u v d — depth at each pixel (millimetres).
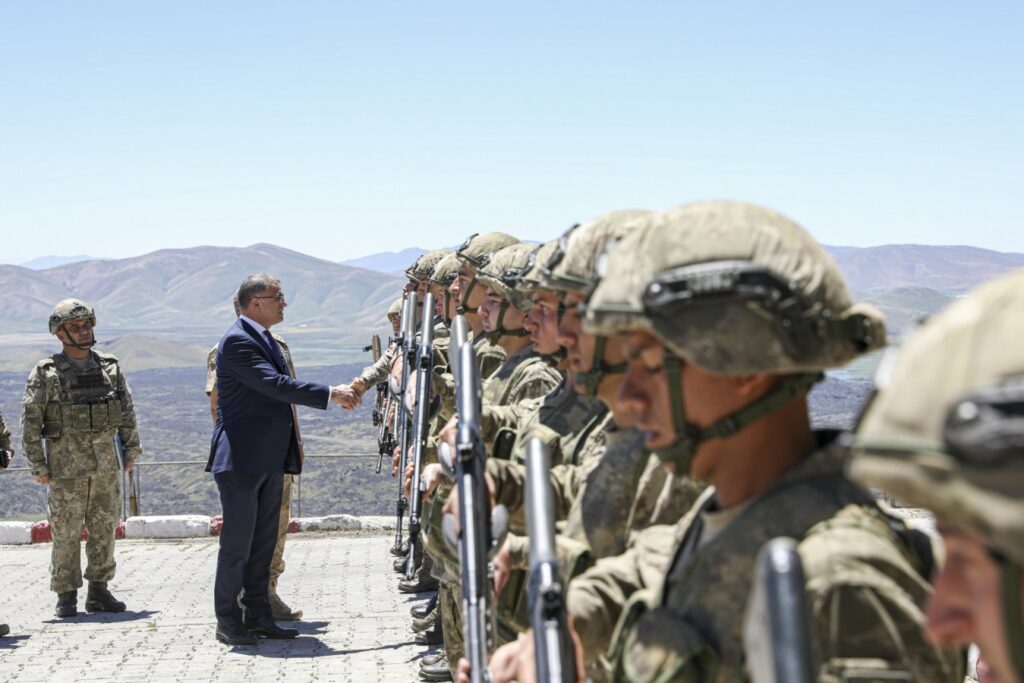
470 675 2766
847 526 2051
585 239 3510
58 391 11055
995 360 1193
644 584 2654
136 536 16312
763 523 2143
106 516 11297
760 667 1282
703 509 2439
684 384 2264
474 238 8375
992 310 1229
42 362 11109
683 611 2197
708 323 2152
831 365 2189
